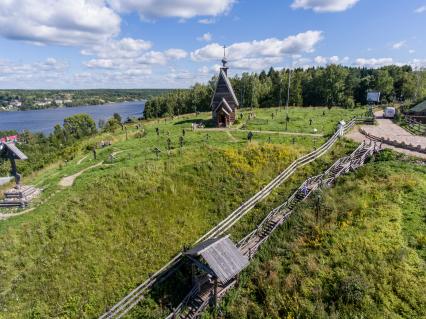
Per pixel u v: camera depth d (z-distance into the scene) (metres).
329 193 26.25
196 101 104.62
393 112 56.66
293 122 50.38
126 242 22.00
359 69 153.38
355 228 21.11
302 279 18.45
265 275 19.91
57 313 17.70
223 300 18.92
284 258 20.97
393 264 17.58
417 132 42.16
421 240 18.75
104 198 25.08
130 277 20.06
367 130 44.31
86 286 19.12
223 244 18.72
